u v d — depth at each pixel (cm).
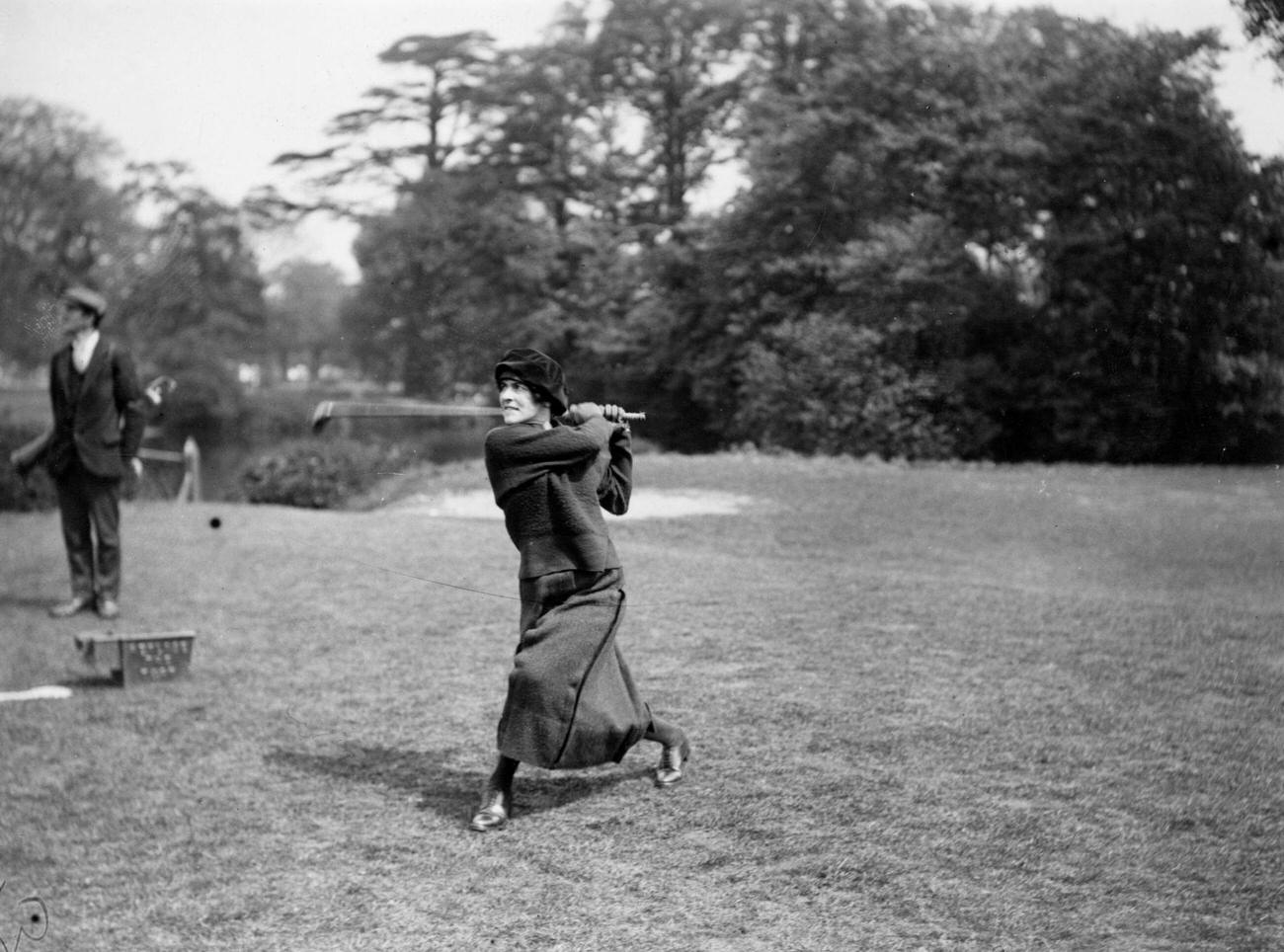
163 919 390
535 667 437
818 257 2017
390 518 1219
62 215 3266
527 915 376
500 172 2178
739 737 514
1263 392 1689
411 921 378
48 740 572
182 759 539
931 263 1888
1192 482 1368
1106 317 1756
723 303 2106
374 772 511
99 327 857
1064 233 1792
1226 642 661
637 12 2394
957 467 1609
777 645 661
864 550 1005
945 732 512
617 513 476
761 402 1930
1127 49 1783
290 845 441
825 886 384
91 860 438
